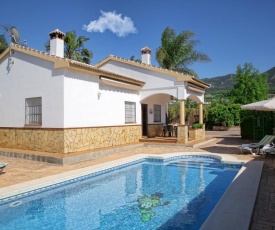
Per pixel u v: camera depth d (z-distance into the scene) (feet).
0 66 49.80
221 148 52.75
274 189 23.08
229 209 17.84
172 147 55.42
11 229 18.70
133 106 59.88
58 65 39.88
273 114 66.39
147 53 67.92
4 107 48.96
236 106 114.42
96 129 47.01
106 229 18.72
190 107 122.83
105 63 65.77
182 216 20.83
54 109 41.09
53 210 22.45
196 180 32.07
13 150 44.68
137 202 24.48
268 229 15.16
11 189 24.18
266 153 43.96
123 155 45.14
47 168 34.30
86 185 30.19
